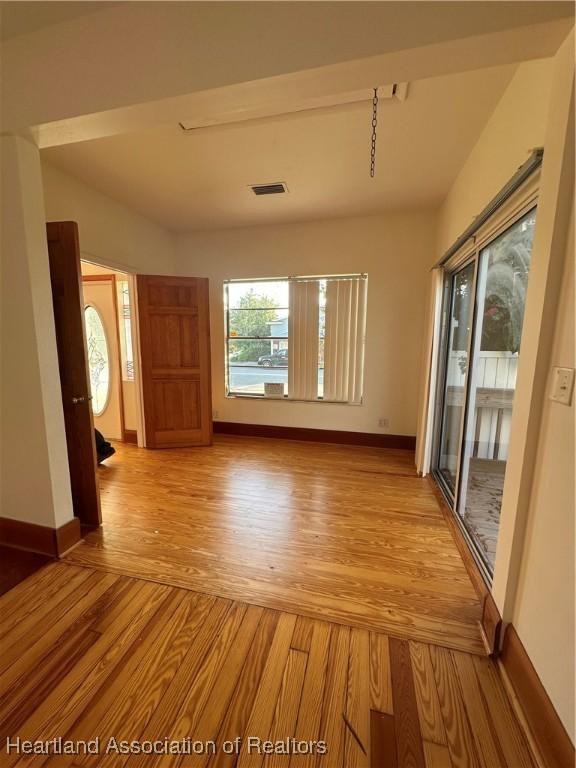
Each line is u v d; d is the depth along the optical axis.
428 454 3.07
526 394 1.18
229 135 2.14
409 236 3.54
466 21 1.03
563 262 1.05
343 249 3.74
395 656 1.32
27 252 1.67
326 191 2.97
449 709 1.13
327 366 3.97
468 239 2.18
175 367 3.82
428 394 3.00
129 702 1.15
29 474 1.88
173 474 3.14
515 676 1.18
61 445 1.92
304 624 1.46
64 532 1.94
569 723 0.91
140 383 3.81
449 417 2.94
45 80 1.44
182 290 3.76
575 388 0.95
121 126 1.51
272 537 2.12
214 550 1.98
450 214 2.84
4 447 1.89
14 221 1.65
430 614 1.52
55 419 1.87
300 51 1.16
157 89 1.31
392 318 3.71
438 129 2.06
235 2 1.19
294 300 3.97
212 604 1.57
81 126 1.50
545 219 1.10
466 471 2.34
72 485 2.20
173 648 1.35
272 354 4.19
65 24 1.37
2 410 1.85
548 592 1.04
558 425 1.03
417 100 1.81
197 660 1.30
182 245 4.21
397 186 2.85
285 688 1.20
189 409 3.91
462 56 1.10
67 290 2.00
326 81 1.22
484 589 1.58
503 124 1.74
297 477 3.07
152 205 3.31
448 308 2.94
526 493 1.19
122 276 3.86
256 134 2.12
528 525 1.18
